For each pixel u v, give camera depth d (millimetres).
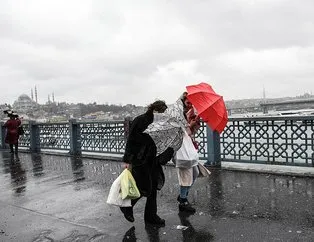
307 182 6012
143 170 4445
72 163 10133
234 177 6758
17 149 13656
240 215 4699
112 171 8508
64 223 4957
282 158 6883
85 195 6457
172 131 4500
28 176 8758
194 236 4141
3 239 4473
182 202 5062
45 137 13094
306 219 4363
